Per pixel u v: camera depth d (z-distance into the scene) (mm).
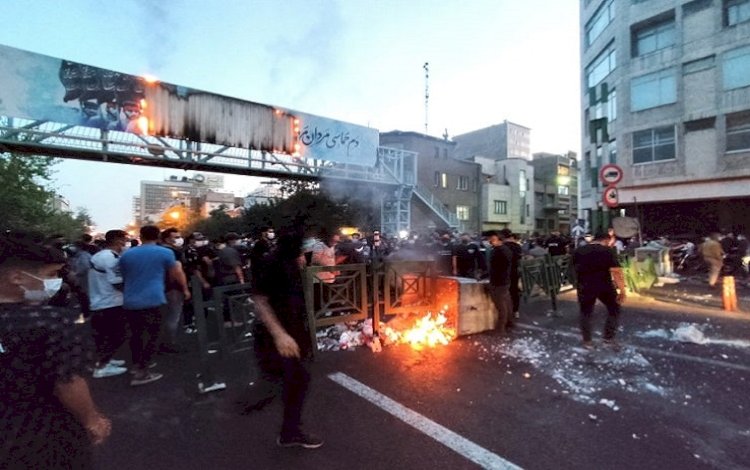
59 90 11500
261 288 2994
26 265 1338
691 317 7797
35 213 14344
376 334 5949
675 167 20234
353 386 4371
